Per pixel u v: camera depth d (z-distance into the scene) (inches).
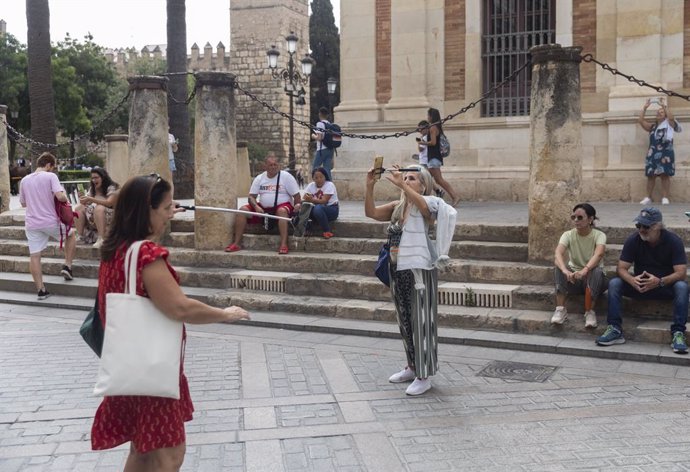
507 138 579.8
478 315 329.1
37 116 807.7
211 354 304.7
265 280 395.9
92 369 285.9
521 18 582.6
